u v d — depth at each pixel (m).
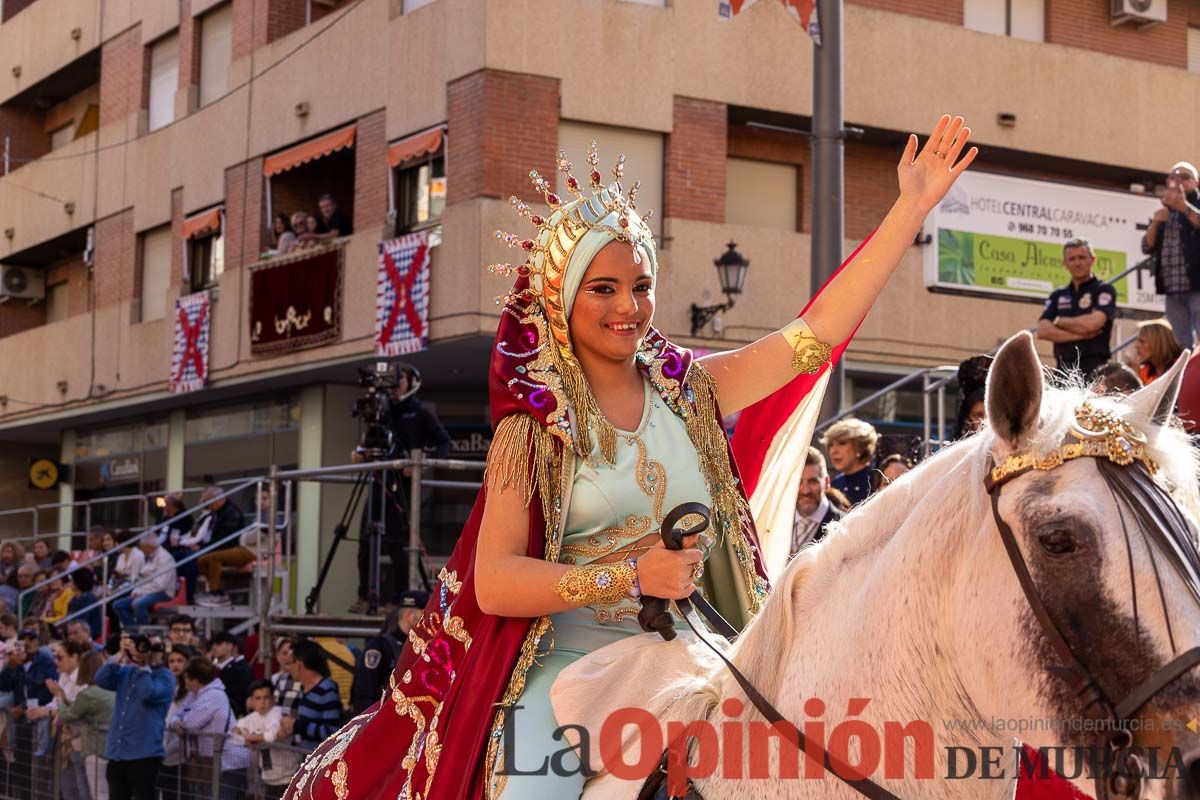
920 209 3.32
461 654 3.21
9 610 17.42
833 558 2.81
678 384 3.23
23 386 25.36
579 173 16.30
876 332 18.02
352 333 17.39
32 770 10.68
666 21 16.83
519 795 2.95
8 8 28.41
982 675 2.38
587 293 3.08
